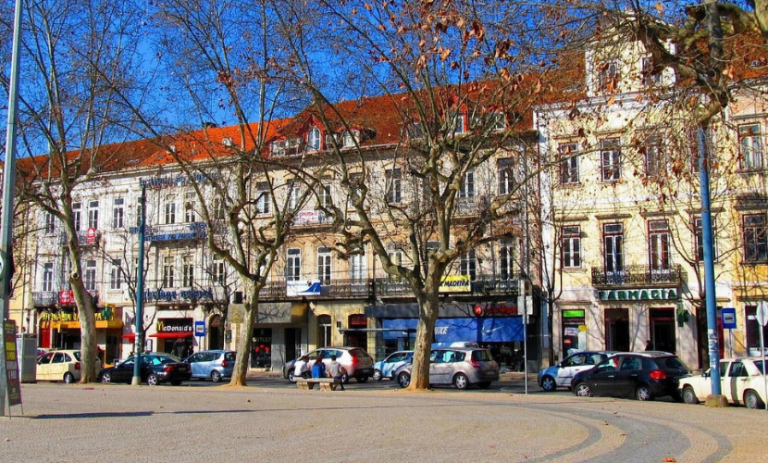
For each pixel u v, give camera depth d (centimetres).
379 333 4319
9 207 1545
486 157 2447
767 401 1908
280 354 4569
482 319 4006
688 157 1265
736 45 1154
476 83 2084
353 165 4181
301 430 1389
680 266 3553
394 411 1798
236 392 2608
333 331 4438
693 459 1057
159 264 4931
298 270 4553
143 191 3622
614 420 1599
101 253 5031
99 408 1839
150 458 1036
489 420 1581
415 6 1633
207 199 4628
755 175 3123
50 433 1320
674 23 1214
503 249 4016
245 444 1191
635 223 3653
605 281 3675
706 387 2114
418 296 2700
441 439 1265
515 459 1047
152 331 4919
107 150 4181
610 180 3678
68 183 3347
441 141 2481
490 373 3005
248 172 3262
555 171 3603
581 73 1666
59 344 5178
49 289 5222
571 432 1371
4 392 1577
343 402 2097
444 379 3009
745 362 2030
